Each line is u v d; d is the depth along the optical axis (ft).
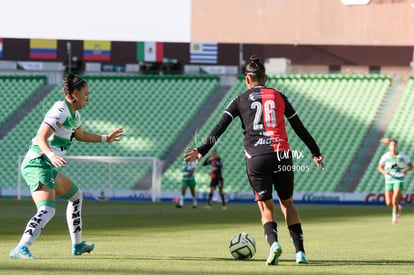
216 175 261.85
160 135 379.14
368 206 307.78
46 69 407.44
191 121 385.70
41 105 394.32
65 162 75.10
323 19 386.52
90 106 395.55
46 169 78.79
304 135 78.89
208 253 90.33
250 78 79.77
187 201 342.85
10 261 74.54
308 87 391.45
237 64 397.39
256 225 165.07
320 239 123.34
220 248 99.50
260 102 77.10
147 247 100.27
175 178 353.72
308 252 95.09
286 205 79.05
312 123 374.22
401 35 383.24
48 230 136.98
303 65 391.86
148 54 398.01
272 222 76.54
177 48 397.39
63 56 403.13
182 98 398.21
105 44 401.49
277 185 77.77
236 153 361.71
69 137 80.07
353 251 97.45
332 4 385.29
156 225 161.99
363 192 334.03
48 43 403.95
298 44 390.42
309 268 71.36
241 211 240.53
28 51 404.36
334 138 364.79
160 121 386.52
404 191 332.39
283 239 120.57
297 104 384.47
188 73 407.64
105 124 385.70
